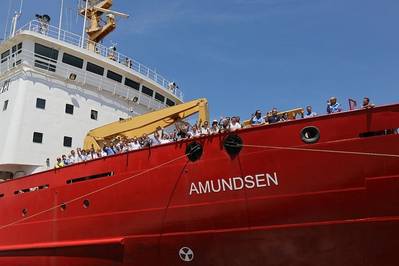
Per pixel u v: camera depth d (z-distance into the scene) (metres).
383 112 9.59
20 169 17.89
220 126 12.02
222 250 11.12
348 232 9.80
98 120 19.48
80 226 13.42
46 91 18.38
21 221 15.40
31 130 17.62
